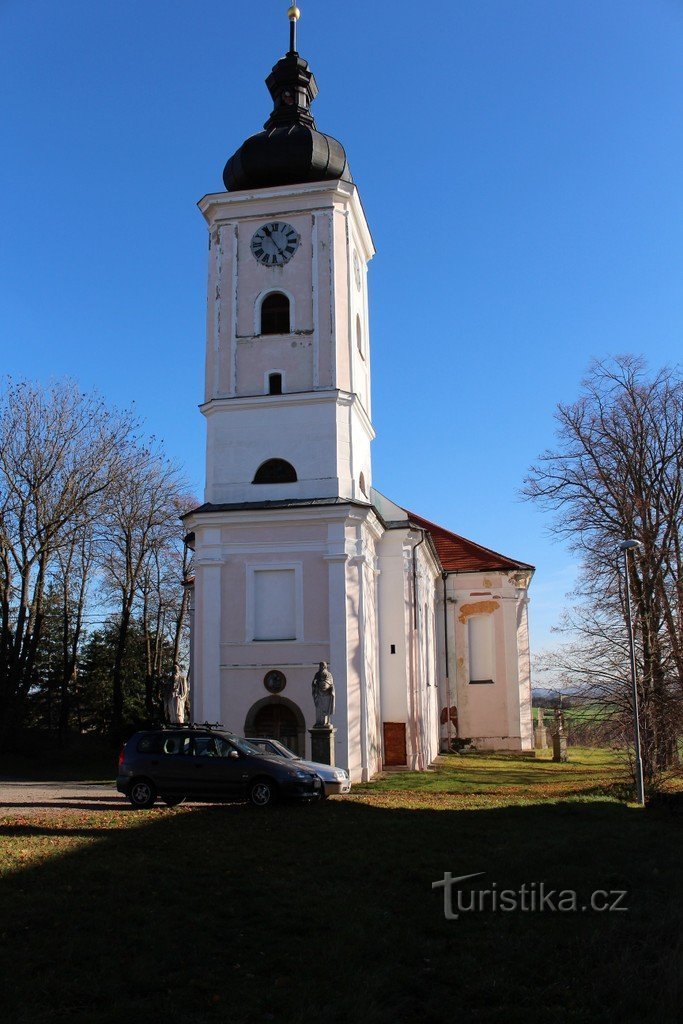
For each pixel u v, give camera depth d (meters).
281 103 33.12
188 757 20.45
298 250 31.20
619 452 32.00
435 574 44.12
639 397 32.34
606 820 18.67
